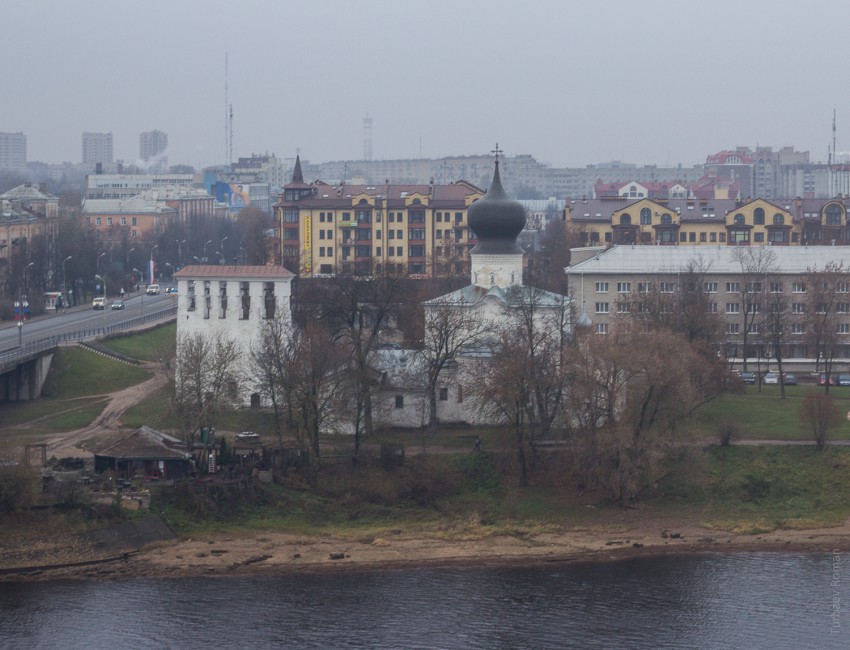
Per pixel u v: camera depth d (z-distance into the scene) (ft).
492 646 567.59
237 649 562.66
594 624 592.60
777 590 635.25
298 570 655.35
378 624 590.14
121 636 573.74
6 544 651.66
